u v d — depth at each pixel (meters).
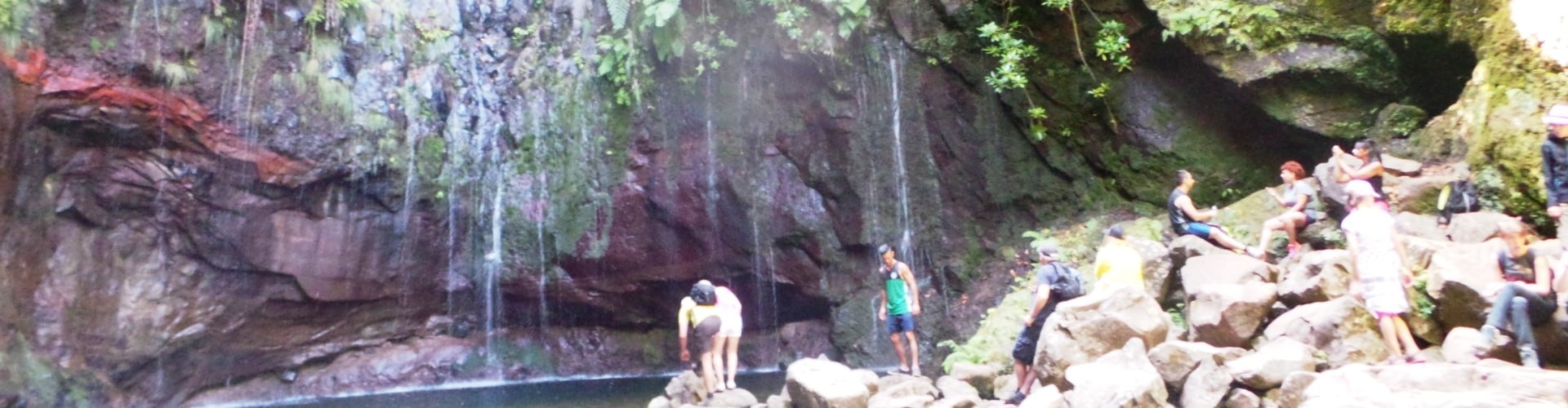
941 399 8.49
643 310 16.52
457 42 15.79
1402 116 12.59
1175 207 11.06
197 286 13.91
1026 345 8.53
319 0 14.27
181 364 13.87
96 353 12.94
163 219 13.67
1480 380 6.26
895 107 15.19
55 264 12.79
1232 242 10.65
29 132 12.35
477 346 16.09
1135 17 13.87
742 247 15.61
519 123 15.81
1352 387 6.36
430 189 15.25
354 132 14.50
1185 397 7.18
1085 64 14.29
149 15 12.95
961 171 15.16
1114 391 6.86
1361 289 7.46
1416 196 10.51
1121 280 8.55
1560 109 8.16
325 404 13.68
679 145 15.60
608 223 15.66
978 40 14.91
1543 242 8.40
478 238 15.78
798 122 15.47
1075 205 14.80
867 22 15.07
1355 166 10.99
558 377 16.30
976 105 15.15
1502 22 10.39
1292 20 12.99
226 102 13.55
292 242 14.38
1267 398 7.00
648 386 14.85
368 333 15.55
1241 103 13.62
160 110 13.12
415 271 15.40
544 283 15.91
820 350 15.66
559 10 16.03
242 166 13.79
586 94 15.73
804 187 15.48
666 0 14.52
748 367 15.99
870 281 15.23
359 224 14.83
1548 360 7.15
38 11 12.05
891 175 15.18
